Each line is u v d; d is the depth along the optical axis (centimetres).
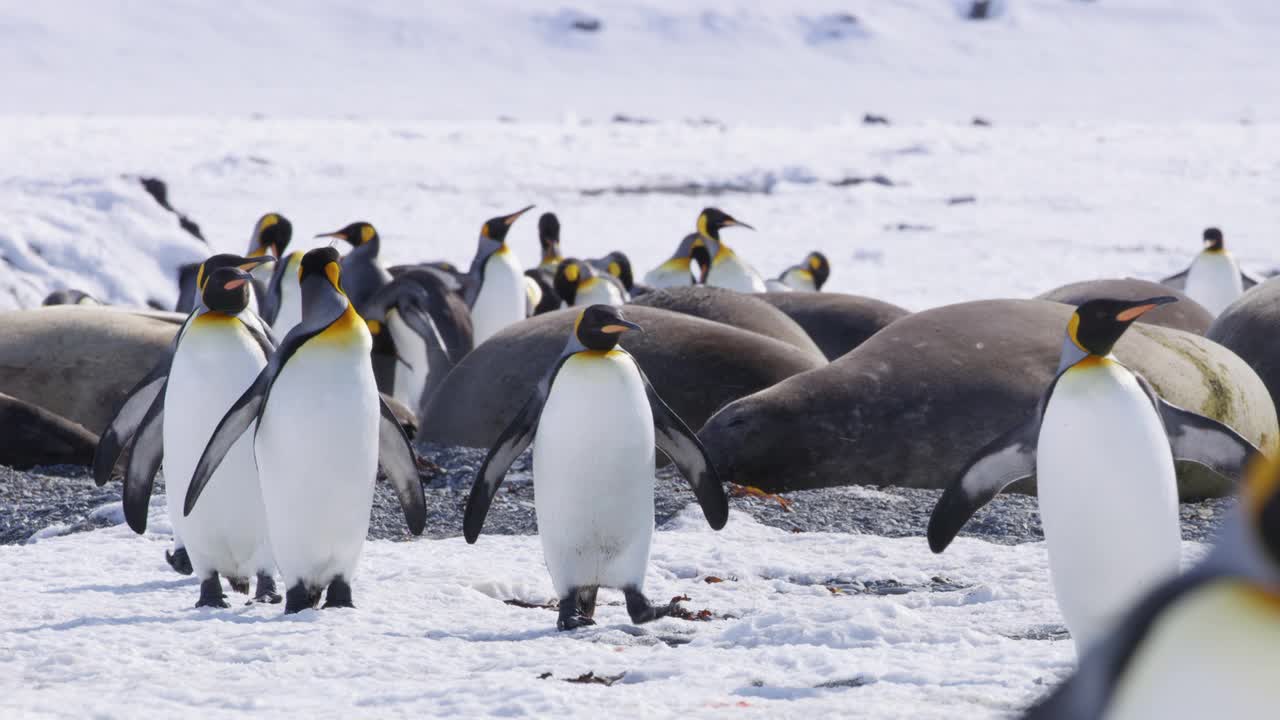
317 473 1647
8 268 6100
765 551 2094
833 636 1487
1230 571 375
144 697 1291
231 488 1739
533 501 2580
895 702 1202
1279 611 366
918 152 18112
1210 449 1431
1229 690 366
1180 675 372
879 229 10756
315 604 1736
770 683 1299
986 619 1622
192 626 1619
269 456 1658
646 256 9025
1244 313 3309
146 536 2264
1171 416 1438
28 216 6506
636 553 1630
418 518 1850
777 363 3128
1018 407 2723
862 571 1961
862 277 8075
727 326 3256
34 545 2206
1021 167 16200
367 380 1675
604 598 1852
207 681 1362
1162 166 16075
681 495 2509
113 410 3462
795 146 19250
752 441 2719
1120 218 11462
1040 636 1527
